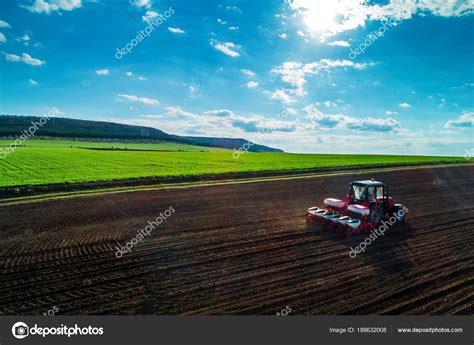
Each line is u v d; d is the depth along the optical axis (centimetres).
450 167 4150
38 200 1934
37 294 833
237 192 2297
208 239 1246
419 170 3784
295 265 1015
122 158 4491
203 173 3016
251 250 1134
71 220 1519
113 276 934
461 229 1448
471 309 804
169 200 1988
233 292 850
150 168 3394
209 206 1834
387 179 3072
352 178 3084
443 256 1122
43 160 3812
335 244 1209
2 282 895
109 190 2294
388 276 958
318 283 904
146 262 1031
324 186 2625
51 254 1095
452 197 2222
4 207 1761
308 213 1474
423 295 861
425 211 1781
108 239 1247
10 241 1221
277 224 1460
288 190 2416
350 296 842
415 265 1041
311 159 5212
